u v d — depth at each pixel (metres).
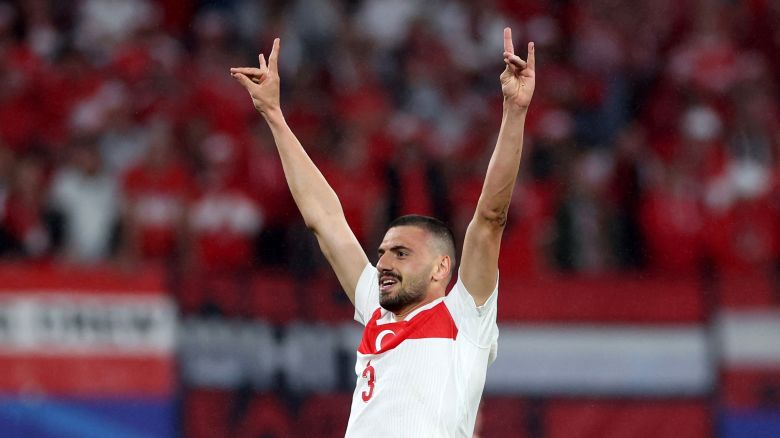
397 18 57.22
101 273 39.31
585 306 41.66
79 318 38.97
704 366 41.81
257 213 45.25
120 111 50.03
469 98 54.44
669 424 41.44
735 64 56.22
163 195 44.69
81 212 44.22
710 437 41.53
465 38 57.41
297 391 39.78
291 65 54.41
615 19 58.75
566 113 53.28
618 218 45.84
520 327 41.28
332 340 40.16
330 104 51.81
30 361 38.47
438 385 19.34
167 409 39.03
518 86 19.41
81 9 54.97
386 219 44.59
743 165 50.72
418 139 48.62
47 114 49.94
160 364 39.19
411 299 19.97
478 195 45.88
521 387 41.09
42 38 53.28
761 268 46.34
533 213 44.81
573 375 41.31
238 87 52.22
